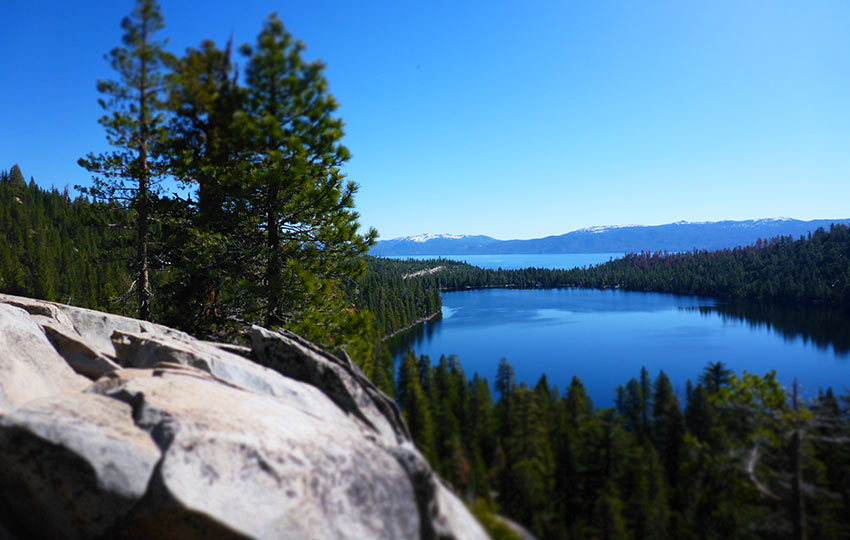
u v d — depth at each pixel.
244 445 6.32
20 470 6.18
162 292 21.08
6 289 99.69
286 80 11.62
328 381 9.41
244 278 20.08
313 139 14.06
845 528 7.32
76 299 98.56
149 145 13.30
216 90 11.30
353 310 19.67
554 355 84.88
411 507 6.30
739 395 9.41
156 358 9.70
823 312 161.25
